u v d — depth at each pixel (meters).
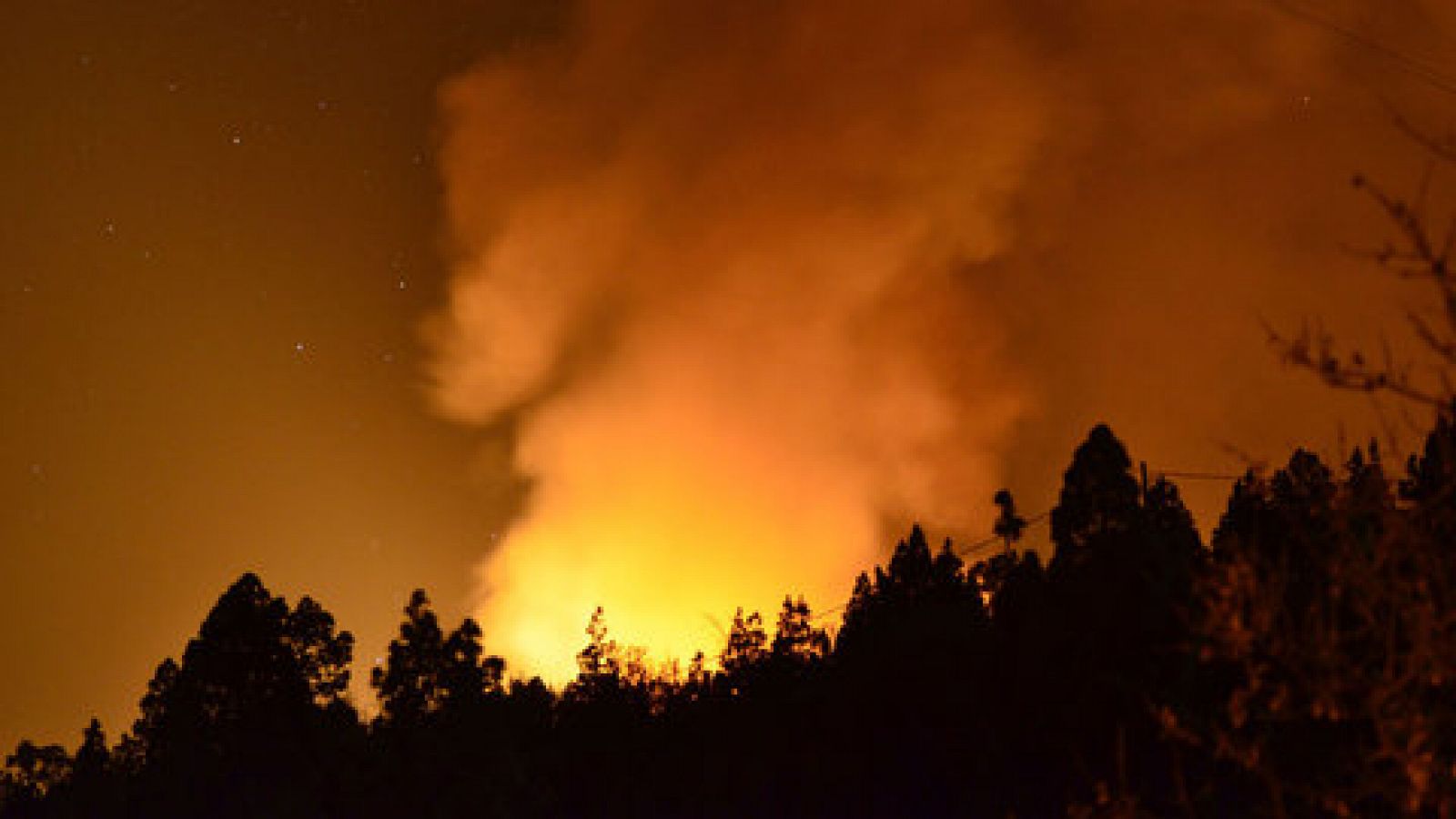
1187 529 30.97
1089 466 34.06
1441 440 6.23
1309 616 6.48
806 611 43.47
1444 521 6.40
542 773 43.44
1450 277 5.99
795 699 38.34
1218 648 6.59
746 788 37.88
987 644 32.16
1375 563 6.41
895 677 34.12
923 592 40.97
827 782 35.22
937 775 31.69
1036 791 26.83
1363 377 6.13
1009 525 39.09
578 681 45.50
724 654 42.81
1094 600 25.42
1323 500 6.64
